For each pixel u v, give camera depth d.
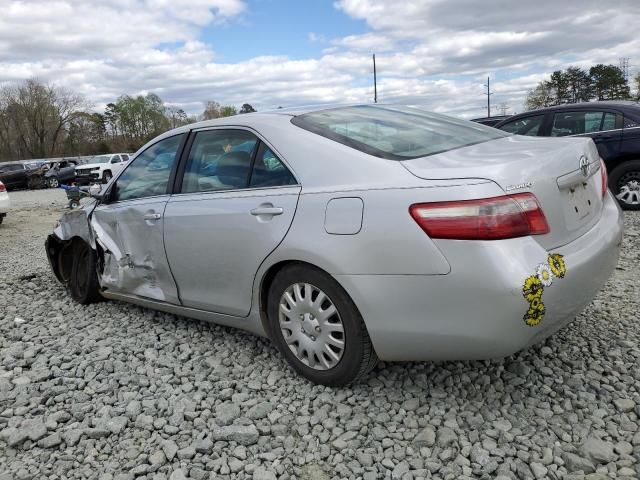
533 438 2.45
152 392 3.11
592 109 7.99
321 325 2.86
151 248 3.81
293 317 3.00
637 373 2.96
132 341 3.87
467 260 2.34
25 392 3.15
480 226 2.31
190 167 3.66
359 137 2.97
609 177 7.93
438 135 3.17
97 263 4.47
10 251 8.62
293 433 2.64
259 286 3.13
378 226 2.54
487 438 2.46
